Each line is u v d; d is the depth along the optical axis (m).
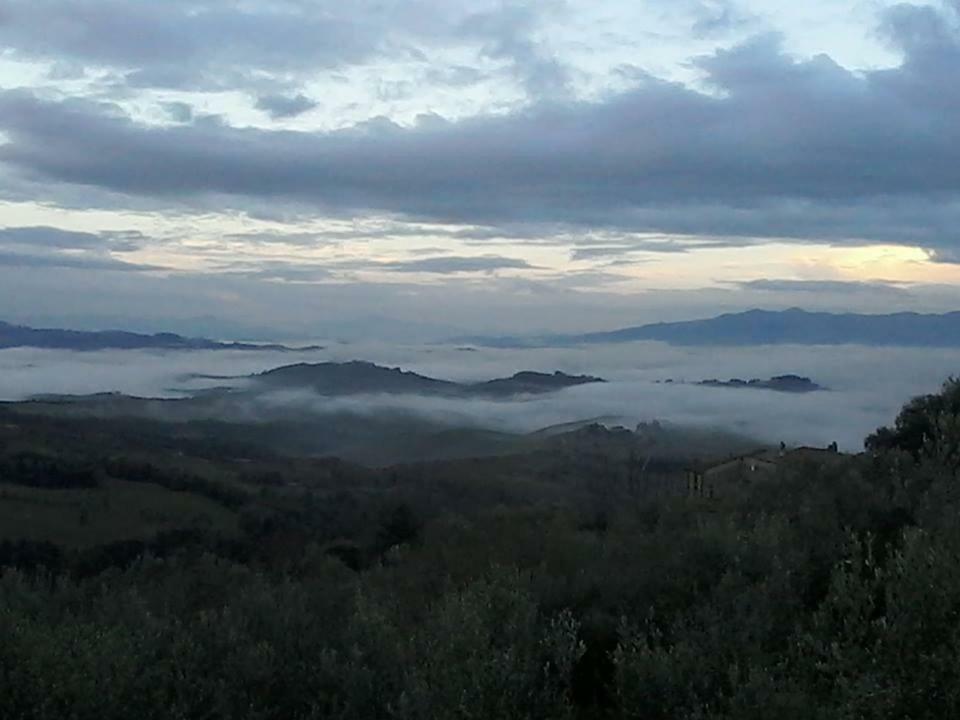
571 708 6.32
